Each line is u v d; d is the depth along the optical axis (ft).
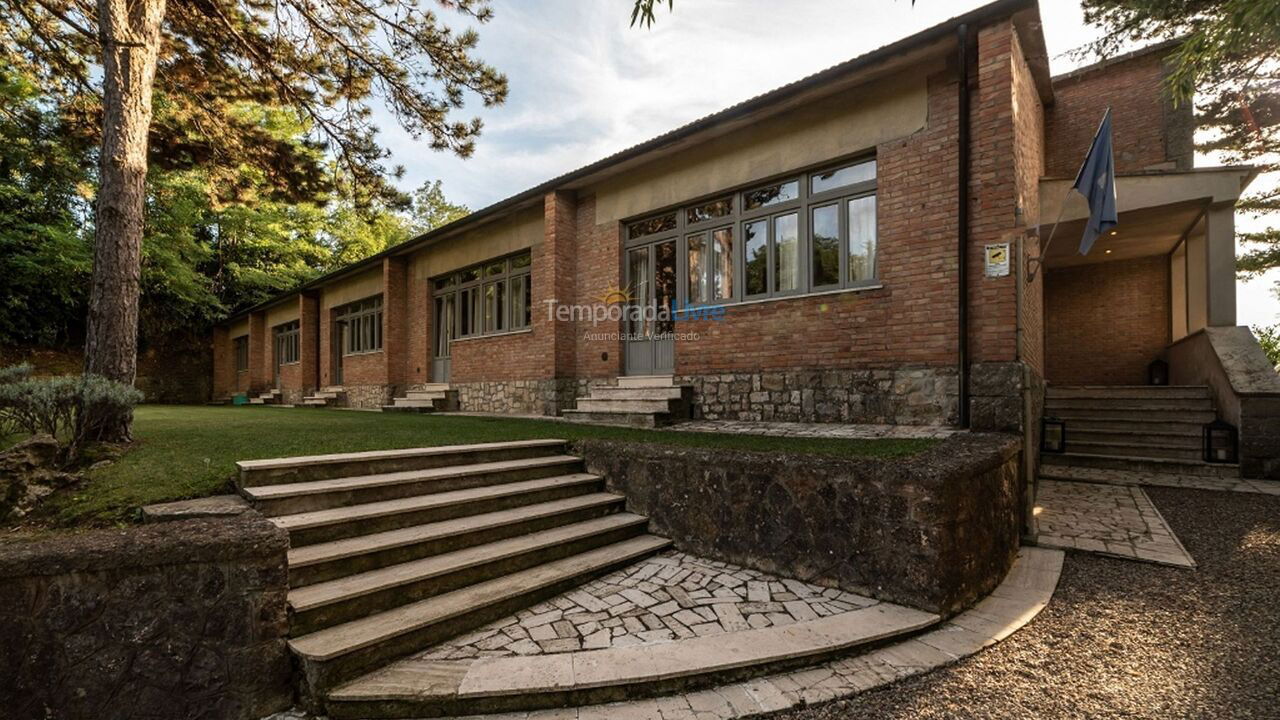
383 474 15.16
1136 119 29.94
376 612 10.39
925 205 21.26
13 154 44.24
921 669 9.31
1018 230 18.66
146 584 8.20
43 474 12.46
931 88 21.24
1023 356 18.52
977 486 12.48
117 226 17.60
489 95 28.48
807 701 8.50
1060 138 31.86
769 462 13.75
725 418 27.02
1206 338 26.27
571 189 34.22
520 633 10.60
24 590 7.57
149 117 18.79
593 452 18.65
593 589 12.78
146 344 72.08
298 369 63.77
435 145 30.37
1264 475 22.88
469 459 17.28
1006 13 18.63
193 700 8.32
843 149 23.34
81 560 7.79
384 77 27.66
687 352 28.81
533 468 17.51
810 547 12.91
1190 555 14.65
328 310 59.52
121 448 16.39
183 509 11.64
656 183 30.12
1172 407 27.27
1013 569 13.96
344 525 11.96
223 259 74.33
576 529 15.02
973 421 19.21
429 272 46.44
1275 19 13.71
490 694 8.46
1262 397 22.98
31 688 7.52
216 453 15.99
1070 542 15.69
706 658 9.33
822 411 23.81
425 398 42.39
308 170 31.32
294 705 8.96
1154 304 34.73
